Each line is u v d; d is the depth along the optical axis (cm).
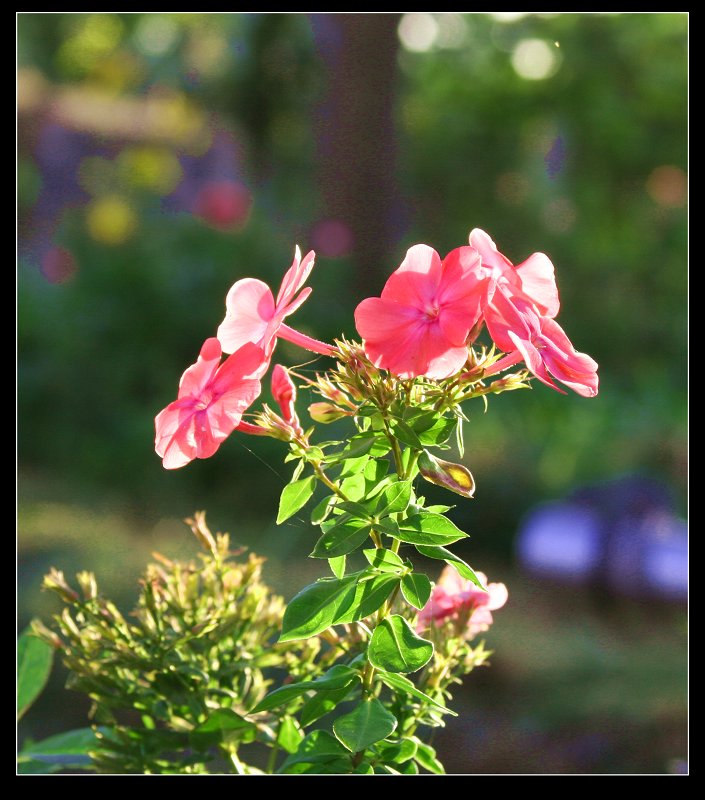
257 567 161
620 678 442
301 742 141
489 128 977
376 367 126
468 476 131
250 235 790
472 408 670
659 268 843
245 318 140
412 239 898
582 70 953
